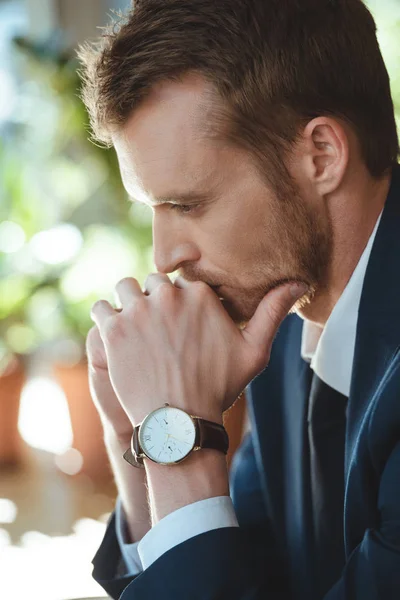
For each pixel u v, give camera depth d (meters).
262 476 1.69
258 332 1.40
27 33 4.64
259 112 1.31
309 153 1.34
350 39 1.36
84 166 4.48
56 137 4.47
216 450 1.34
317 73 1.33
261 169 1.33
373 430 1.23
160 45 1.29
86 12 4.68
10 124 4.57
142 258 4.07
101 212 4.56
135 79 1.29
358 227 1.39
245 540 1.27
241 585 1.22
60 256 4.37
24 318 4.44
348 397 1.45
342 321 1.42
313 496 1.56
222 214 1.35
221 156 1.32
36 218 4.45
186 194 1.33
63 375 4.03
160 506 1.30
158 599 1.22
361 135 1.37
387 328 1.30
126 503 1.59
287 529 1.64
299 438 1.60
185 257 1.38
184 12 1.29
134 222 4.14
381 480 1.21
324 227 1.38
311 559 1.56
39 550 3.40
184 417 1.33
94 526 3.66
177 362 1.37
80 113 4.12
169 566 1.23
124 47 1.30
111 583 1.53
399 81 3.83
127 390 1.38
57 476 4.35
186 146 1.31
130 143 1.34
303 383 1.61
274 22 1.31
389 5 3.93
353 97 1.36
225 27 1.29
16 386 4.41
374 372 1.31
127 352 1.39
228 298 1.43
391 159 1.43
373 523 1.27
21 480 4.32
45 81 4.32
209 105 1.30
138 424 1.35
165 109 1.30
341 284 1.42
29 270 4.38
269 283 1.40
